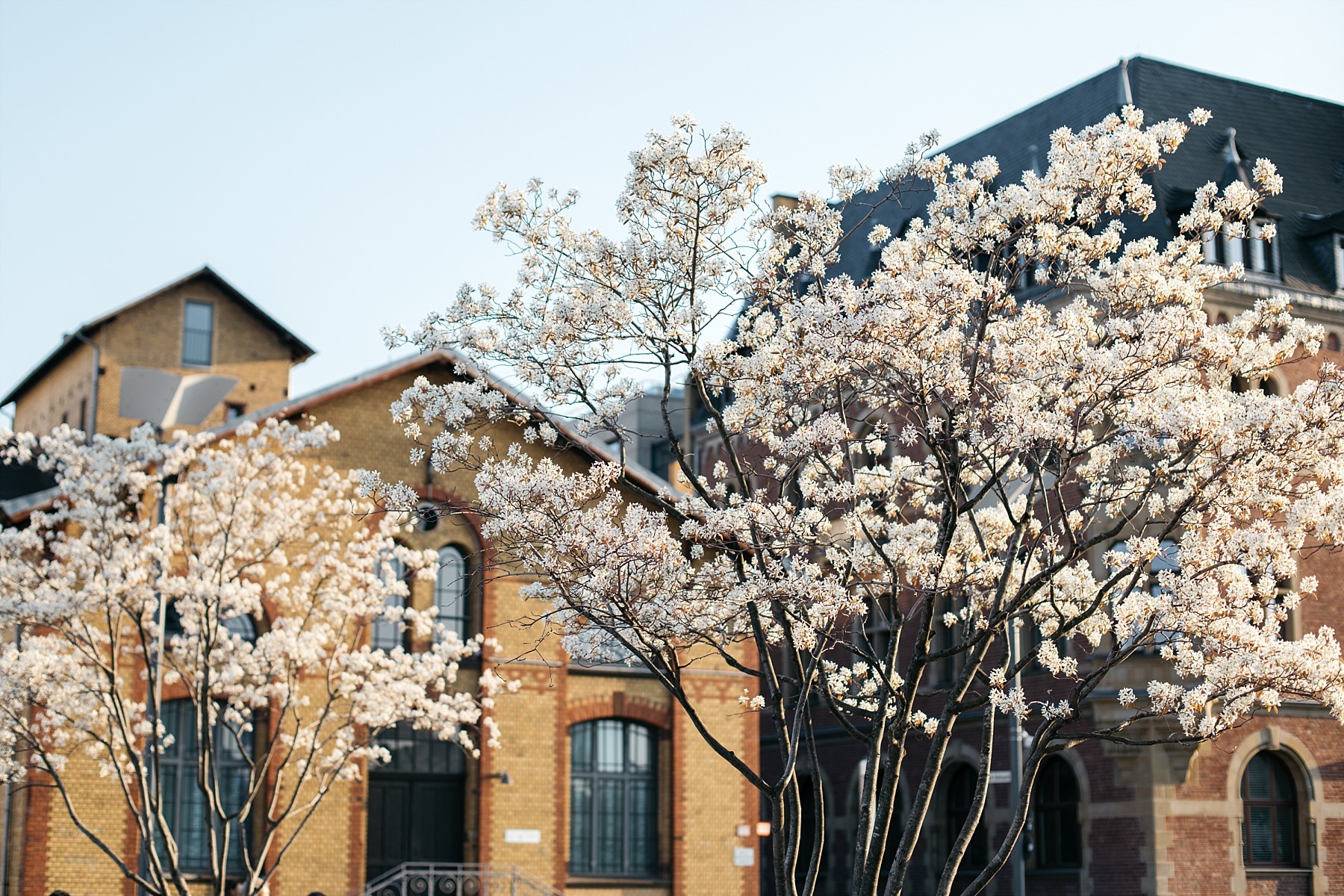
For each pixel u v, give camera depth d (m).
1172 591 15.91
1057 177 16.19
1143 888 29.08
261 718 27.95
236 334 47.62
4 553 23.66
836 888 37.28
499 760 29.69
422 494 30.02
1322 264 33.97
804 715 16.59
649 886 30.59
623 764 31.19
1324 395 14.67
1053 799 31.91
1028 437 14.89
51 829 25.91
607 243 16.64
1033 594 16.53
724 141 16.38
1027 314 15.74
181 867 26.88
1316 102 38.56
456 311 17.17
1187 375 15.91
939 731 15.74
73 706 23.41
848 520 17.28
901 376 15.70
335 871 27.92
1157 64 36.59
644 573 15.45
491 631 30.05
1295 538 15.34
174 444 25.66
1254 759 30.64
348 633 28.53
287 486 28.81
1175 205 32.69
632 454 51.38
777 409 17.22
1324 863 30.30
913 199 40.00
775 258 16.81
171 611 27.45
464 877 29.09
